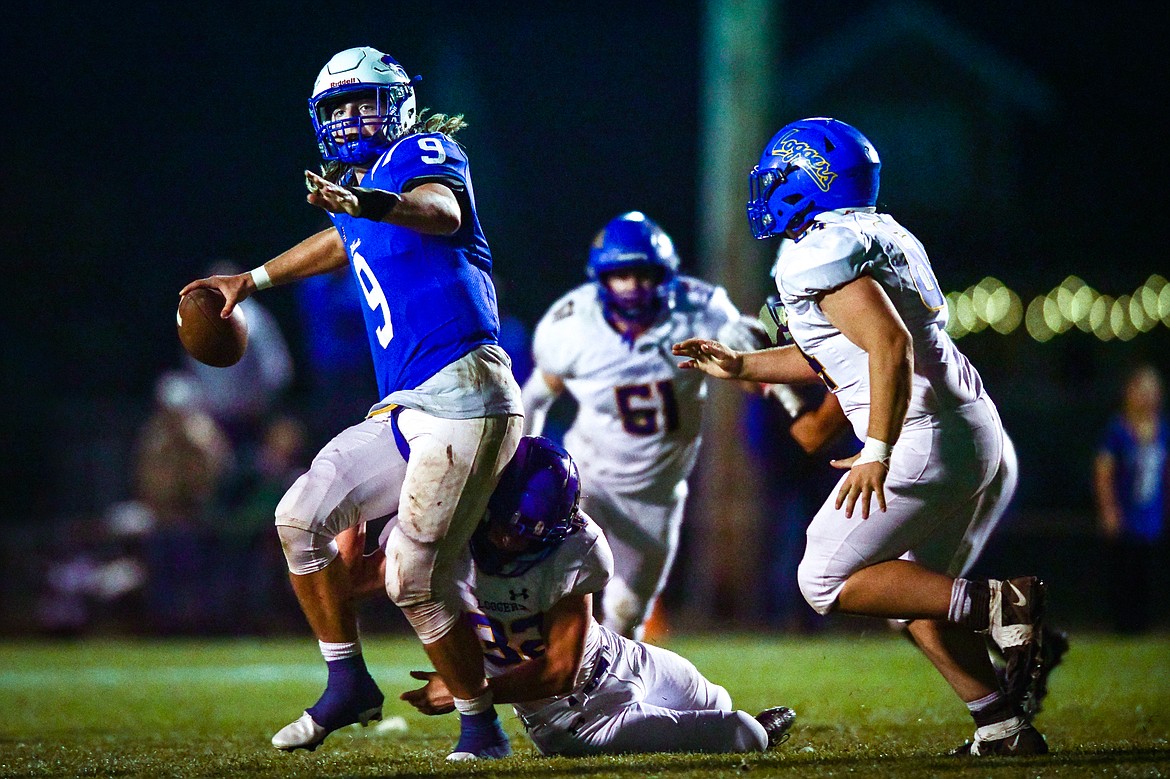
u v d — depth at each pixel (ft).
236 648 119.96
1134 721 57.31
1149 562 124.77
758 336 66.13
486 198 260.62
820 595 45.70
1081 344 213.05
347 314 133.80
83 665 104.99
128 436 167.63
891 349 42.63
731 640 122.01
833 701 68.23
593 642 46.14
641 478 66.18
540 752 46.78
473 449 43.45
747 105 153.99
